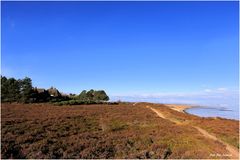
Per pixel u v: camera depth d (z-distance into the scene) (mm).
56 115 47625
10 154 22109
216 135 35562
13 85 83500
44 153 23422
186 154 25250
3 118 38344
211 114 100562
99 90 121812
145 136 32719
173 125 45656
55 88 108000
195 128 42750
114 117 52094
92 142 27891
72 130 34719
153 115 62938
